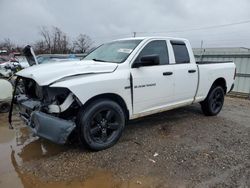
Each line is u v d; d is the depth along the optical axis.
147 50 4.44
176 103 5.00
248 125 5.52
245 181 3.17
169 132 4.84
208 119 5.83
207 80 5.58
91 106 3.66
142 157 3.74
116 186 3.03
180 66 4.93
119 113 3.99
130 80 4.04
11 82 6.43
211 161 3.68
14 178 3.16
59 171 3.33
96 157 3.70
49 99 3.56
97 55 4.83
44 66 3.87
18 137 4.58
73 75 3.53
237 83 10.16
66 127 3.38
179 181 3.15
